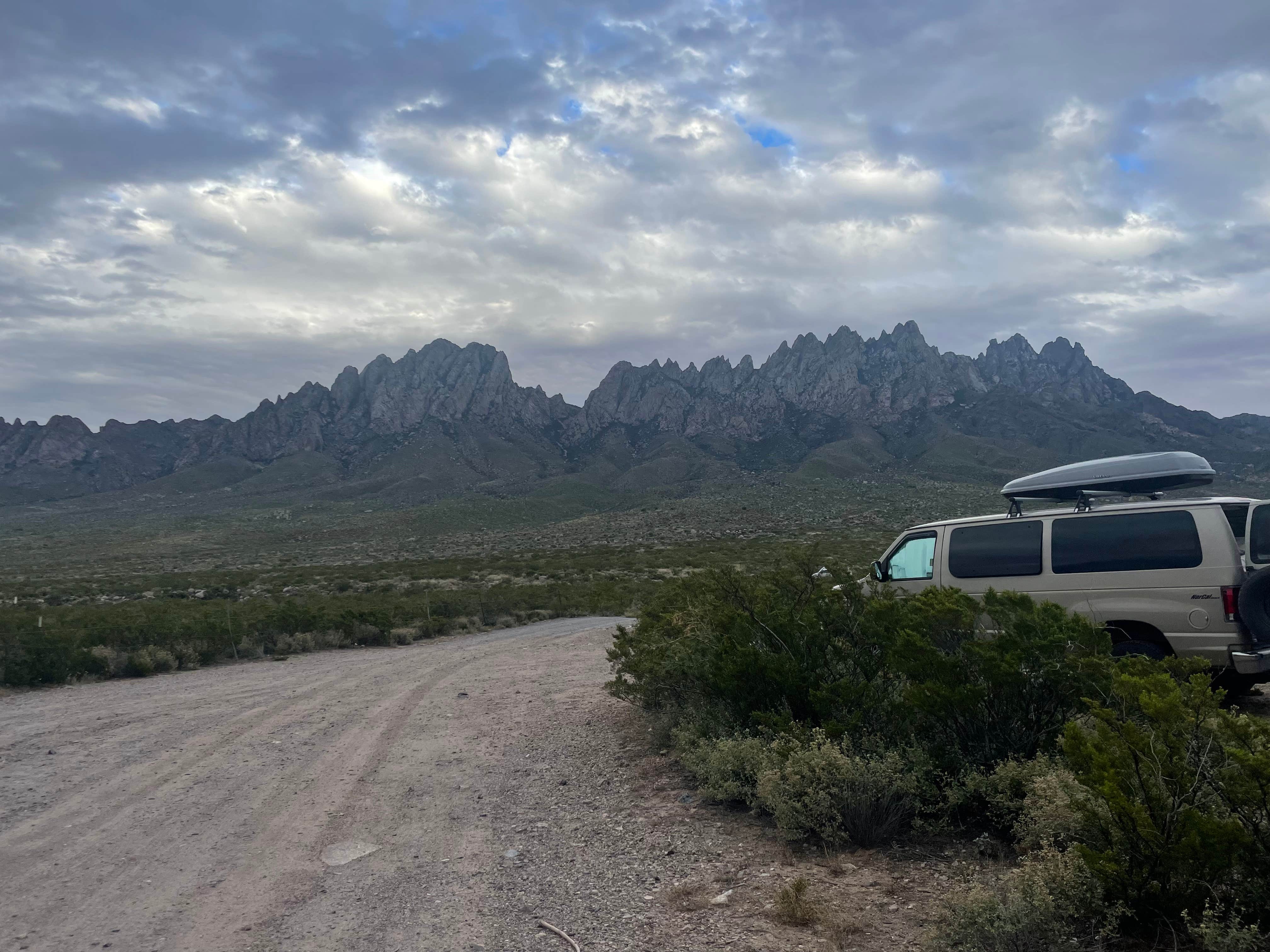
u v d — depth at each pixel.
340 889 4.46
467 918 4.00
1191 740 3.47
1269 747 3.19
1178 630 6.96
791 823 4.62
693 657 6.80
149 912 4.21
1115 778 3.32
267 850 5.13
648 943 3.59
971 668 5.05
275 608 23.78
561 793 6.18
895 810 4.62
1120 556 7.39
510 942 3.71
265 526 155.62
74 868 4.89
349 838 5.33
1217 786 3.29
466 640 20.28
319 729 8.90
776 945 3.46
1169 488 7.88
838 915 3.69
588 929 3.79
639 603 27.45
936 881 4.00
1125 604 7.23
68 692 12.65
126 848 5.22
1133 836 3.24
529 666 13.75
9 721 10.07
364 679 12.84
